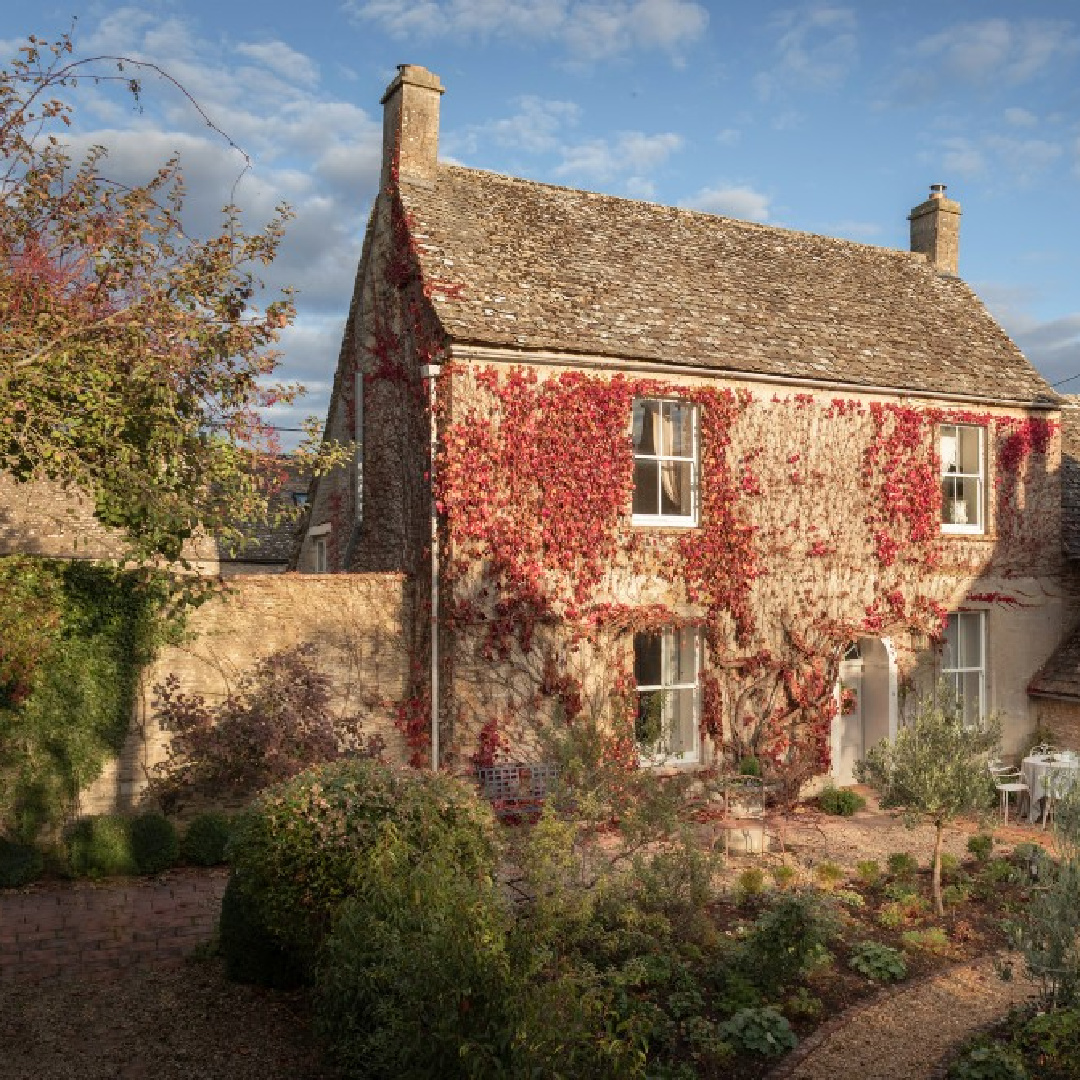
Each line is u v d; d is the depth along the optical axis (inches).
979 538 716.0
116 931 408.2
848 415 665.6
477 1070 212.2
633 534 597.9
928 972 371.2
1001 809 632.4
